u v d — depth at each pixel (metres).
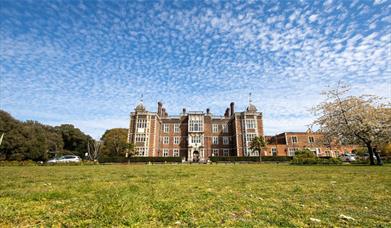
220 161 47.66
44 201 5.23
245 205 4.91
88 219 3.80
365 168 18.38
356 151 52.34
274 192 6.59
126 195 5.76
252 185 8.10
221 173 14.02
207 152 58.66
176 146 58.94
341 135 30.12
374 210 4.50
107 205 4.68
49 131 79.06
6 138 51.38
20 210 4.37
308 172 14.37
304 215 4.15
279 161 46.69
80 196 5.80
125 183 8.45
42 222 3.67
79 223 3.58
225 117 61.97
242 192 6.58
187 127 60.25
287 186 7.80
